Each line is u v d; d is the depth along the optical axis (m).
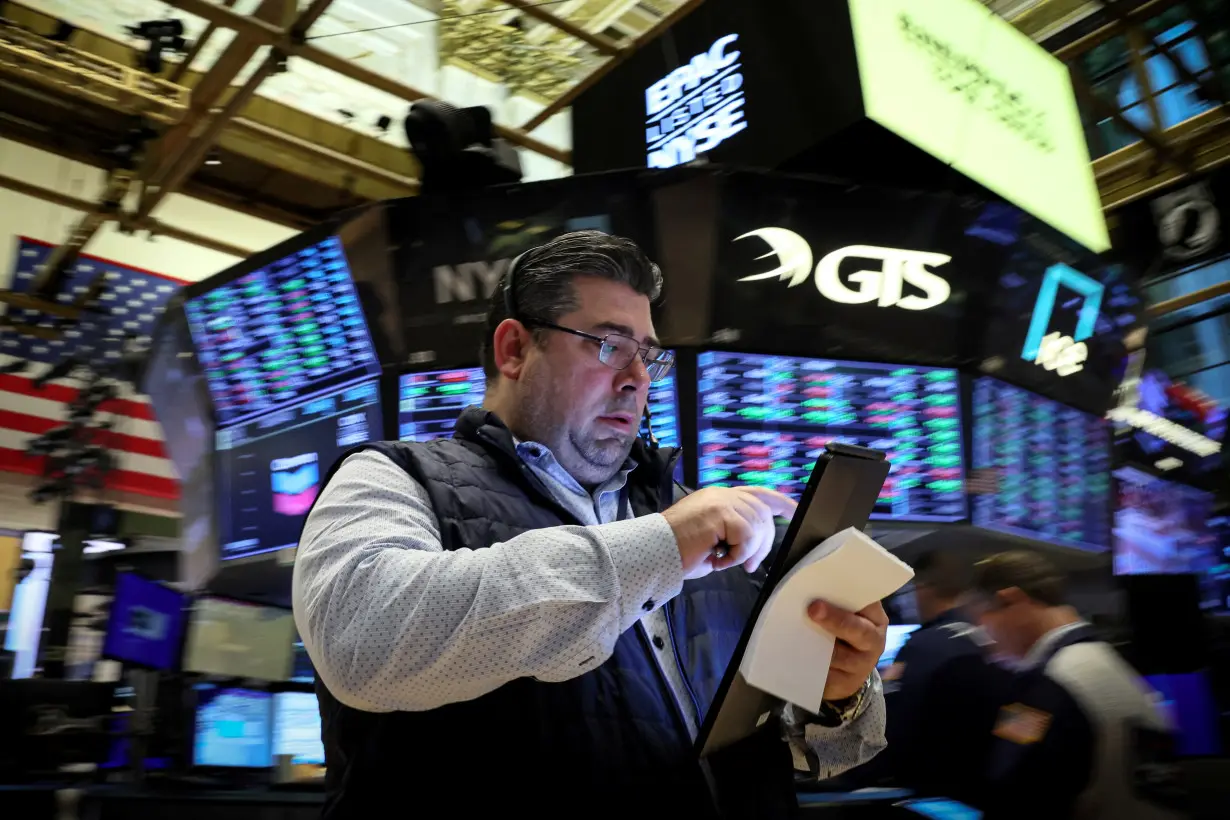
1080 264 4.10
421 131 3.87
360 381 3.71
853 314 3.62
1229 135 5.88
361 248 3.65
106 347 6.78
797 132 3.67
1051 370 3.98
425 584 0.96
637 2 6.18
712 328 3.53
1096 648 2.71
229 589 4.20
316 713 2.96
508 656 0.95
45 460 6.55
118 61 6.19
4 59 4.83
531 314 1.35
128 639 2.78
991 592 2.88
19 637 6.48
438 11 6.13
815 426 3.57
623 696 1.12
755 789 1.14
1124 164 6.18
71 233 6.11
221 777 2.74
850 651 1.12
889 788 2.84
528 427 1.34
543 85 6.80
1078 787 2.52
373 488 1.14
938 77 3.86
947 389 3.72
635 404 1.35
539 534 1.02
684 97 4.19
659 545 1.00
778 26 3.84
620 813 1.05
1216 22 7.09
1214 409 6.80
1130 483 6.27
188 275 7.24
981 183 3.86
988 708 2.70
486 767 1.05
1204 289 6.84
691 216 3.54
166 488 6.91
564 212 3.59
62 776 2.93
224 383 3.91
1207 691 4.09
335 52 6.64
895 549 4.08
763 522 1.07
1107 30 5.78
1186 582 4.25
